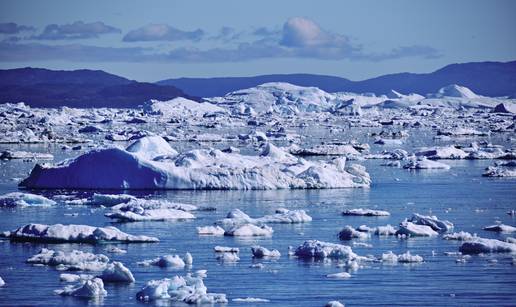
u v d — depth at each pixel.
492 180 163.50
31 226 95.69
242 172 144.25
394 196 136.62
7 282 76.31
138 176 141.38
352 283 76.62
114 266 77.38
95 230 94.25
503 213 117.62
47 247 91.00
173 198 130.88
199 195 134.75
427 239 97.00
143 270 81.31
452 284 76.25
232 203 126.19
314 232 101.62
